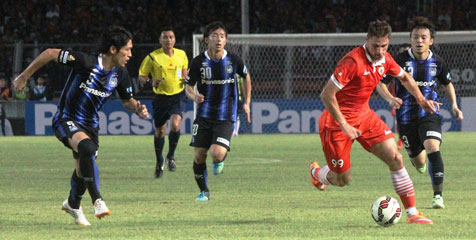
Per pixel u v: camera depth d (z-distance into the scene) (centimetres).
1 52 9069
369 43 2423
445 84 3259
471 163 5053
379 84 2903
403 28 11144
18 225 2578
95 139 2539
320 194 3481
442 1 11194
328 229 2427
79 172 2516
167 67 4572
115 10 11319
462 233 2331
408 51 3219
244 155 5881
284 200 3262
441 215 2758
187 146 6875
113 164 5253
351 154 5931
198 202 3222
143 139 7825
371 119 2566
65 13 11319
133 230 2438
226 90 3309
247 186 3856
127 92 2606
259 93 9069
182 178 4322
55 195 3538
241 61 3366
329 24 11131
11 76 8975
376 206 2445
